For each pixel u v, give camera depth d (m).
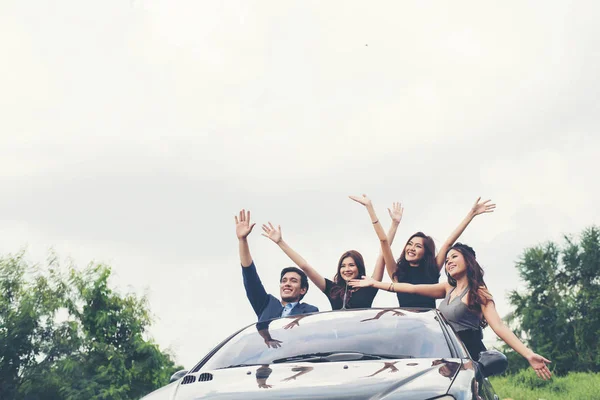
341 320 4.91
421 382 3.72
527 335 46.78
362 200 7.94
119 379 38.09
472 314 5.75
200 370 4.44
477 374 4.05
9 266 39.78
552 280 47.41
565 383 20.62
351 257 7.28
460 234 7.49
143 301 40.19
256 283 7.63
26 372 38.00
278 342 4.67
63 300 39.19
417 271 7.29
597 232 48.12
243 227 7.71
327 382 3.79
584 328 44.69
